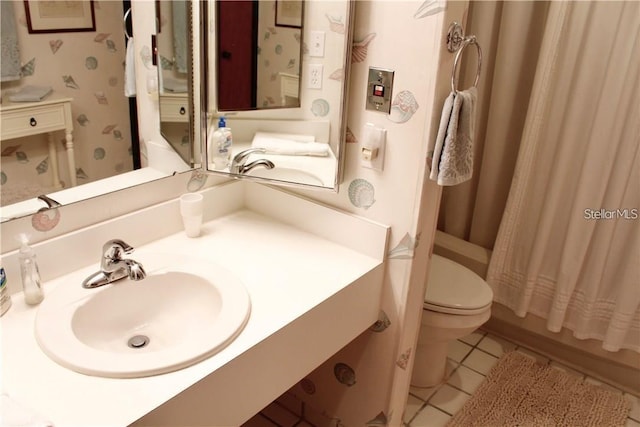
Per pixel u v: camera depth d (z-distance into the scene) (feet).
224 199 5.74
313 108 4.97
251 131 5.23
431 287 6.71
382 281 5.24
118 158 4.78
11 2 3.92
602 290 7.08
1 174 4.09
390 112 4.68
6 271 4.09
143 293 4.50
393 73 4.55
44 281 4.33
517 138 7.84
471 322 6.48
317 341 4.56
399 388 5.76
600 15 6.28
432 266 7.24
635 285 6.69
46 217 4.30
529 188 7.38
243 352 3.76
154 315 4.58
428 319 6.46
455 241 8.52
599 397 7.17
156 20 4.73
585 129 6.73
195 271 4.57
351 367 5.91
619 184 6.52
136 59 4.71
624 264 6.80
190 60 5.01
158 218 5.11
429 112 4.44
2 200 4.12
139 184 4.92
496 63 7.54
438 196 4.97
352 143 5.02
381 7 4.46
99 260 4.68
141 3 4.62
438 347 6.99
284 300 4.39
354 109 4.90
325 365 6.15
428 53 4.31
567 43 6.63
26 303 4.06
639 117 6.24
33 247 4.21
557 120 6.94
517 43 7.27
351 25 4.55
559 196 7.06
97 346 4.14
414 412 6.75
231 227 5.56
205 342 3.72
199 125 5.26
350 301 4.82
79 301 4.07
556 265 7.36
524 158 7.26
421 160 4.61
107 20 4.47
